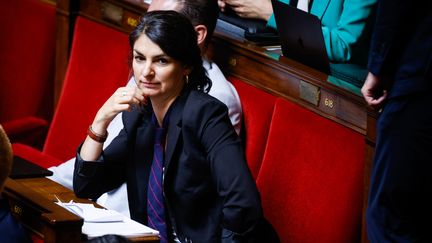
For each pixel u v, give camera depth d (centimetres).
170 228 657
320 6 834
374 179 641
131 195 664
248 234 619
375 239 648
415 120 611
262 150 773
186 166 638
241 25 838
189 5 764
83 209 626
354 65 801
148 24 629
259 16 852
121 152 663
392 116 621
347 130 709
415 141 614
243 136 787
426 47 604
